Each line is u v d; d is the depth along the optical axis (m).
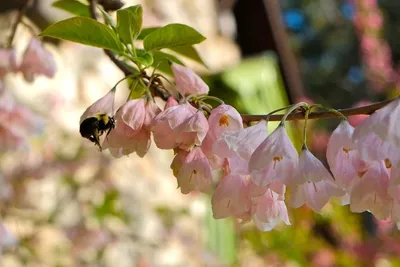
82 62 1.37
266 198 0.50
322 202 0.49
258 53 2.35
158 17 1.67
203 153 0.50
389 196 0.48
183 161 0.50
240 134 0.49
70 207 1.19
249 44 2.35
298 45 4.47
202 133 0.49
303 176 0.48
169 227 1.47
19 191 1.10
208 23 1.94
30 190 1.12
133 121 0.51
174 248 1.45
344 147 0.49
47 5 1.16
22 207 1.10
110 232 1.24
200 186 0.50
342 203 0.51
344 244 1.74
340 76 4.18
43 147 1.19
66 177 1.19
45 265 1.11
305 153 0.49
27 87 1.20
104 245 1.21
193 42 0.54
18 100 1.17
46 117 1.23
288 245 1.74
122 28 0.54
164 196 1.53
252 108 1.83
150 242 1.39
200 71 1.76
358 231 1.85
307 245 1.74
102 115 0.56
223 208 0.50
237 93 1.80
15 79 1.17
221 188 0.50
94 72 1.40
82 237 1.15
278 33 2.29
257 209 0.50
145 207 1.42
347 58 4.19
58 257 1.14
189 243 1.49
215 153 0.49
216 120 0.50
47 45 1.27
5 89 0.73
